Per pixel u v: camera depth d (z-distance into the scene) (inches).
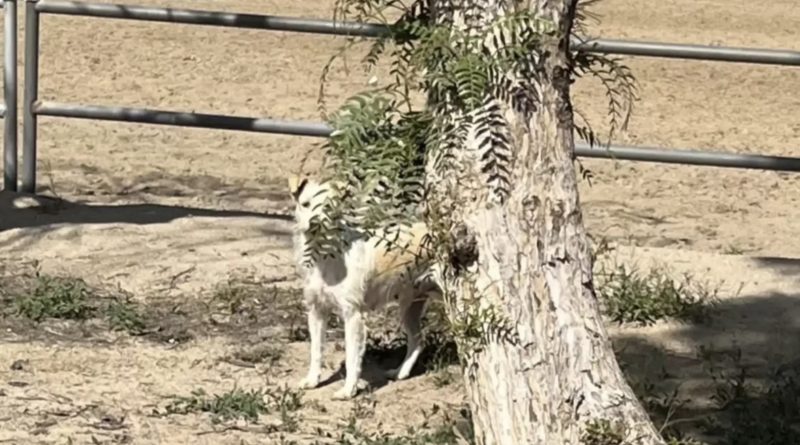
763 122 692.1
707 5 1040.8
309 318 333.1
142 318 373.7
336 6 234.5
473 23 209.5
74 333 363.6
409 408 322.0
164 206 474.9
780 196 561.9
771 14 1007.0
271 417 311.1
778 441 307.0
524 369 206.5
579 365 208.1
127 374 335.9
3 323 366.0
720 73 821.9
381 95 221.8
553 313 208.2
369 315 384.8
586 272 212.5
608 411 206.5
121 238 430.3
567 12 212.2
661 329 374.9
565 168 211.6
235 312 382.3
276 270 411.5
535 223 209.0
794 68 844.0
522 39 206.4
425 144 218.5
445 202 212.2
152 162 575.5
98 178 543.2
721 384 340.5
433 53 210.1
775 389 334.3
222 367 345.4
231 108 667.4
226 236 435.5
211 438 293.9
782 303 393.1
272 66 775.7
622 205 532.7
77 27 865.5
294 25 439.2
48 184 525.7
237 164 579.2
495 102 208.1
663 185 570.6
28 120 467.5
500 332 206.8
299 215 310.3
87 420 300.5
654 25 937.5
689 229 497.7
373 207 228.8
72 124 641.6
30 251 420.2
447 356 347.6
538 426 205.8
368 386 332.2
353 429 300.5
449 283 215.0
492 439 208.8
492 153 208.1
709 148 627.8
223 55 803.4
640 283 393.1
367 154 220.4
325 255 288.7
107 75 735.1
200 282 402.3
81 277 401.4
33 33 460.4
